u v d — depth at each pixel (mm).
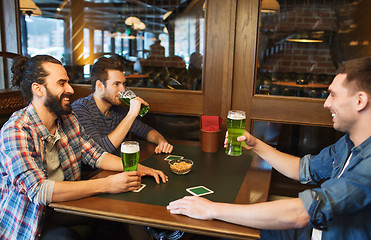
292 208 970
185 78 2521
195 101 2426
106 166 1512
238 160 1641
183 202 1074
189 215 1031
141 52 3670
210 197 1179
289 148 2354
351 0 4586
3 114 1852
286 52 4809
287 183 2373
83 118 1870
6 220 1335
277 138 2350
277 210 974
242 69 2289
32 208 1264
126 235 1629
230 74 2279
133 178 1237
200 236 1666
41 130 1348
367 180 936
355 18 4586
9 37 2709
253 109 2328
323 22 4680
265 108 2307
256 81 2311
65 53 3111
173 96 2467
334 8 4648
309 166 1396
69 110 1407
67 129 1525
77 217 1470
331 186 977
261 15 2273
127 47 3770
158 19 3443
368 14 4535
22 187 1215
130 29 3703
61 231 1318
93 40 3441
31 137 1308
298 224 967
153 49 3492
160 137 1958
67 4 3088
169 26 3227
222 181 1343
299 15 4664
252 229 972
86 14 3324
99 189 1187
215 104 2381
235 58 2287
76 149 1544
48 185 1155
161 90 2484
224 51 2271
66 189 1147
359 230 1022
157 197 1177
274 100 2275
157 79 2867
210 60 2332
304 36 4680
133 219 1024
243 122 1537
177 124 2535
